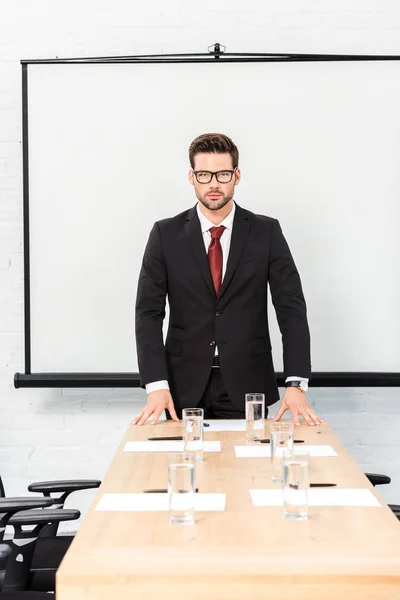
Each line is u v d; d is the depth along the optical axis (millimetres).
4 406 4004
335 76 3893
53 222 3930
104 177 3928
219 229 3045
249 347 3016
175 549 1521
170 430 2738
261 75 3893
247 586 1438
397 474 4012
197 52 3920
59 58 3918
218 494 1920
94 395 4027
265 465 2238
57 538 2613
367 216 3920
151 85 3900
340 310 3938
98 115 3910
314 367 3947
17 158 3961
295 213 3922
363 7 3910
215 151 2891
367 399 4023
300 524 1668
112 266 3939
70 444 4020
